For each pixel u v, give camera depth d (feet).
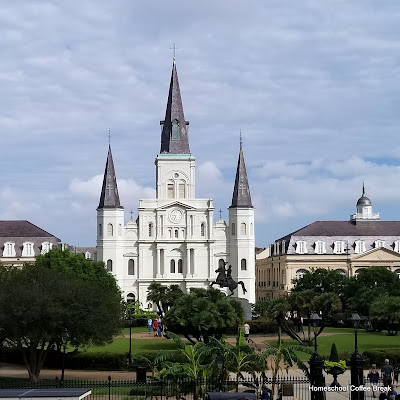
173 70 490.90
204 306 202.39
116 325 175.32
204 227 466.70
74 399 97.35
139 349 208.23
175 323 199.93
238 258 460.55
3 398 96.63
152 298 348.59
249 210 463.83
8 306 157.28
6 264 450.30
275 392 139.44
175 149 477.77
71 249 558.15
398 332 272.92
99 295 171.73
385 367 136.26
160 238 465.06
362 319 308.40
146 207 466.29
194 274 463.01
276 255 497.05
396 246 473.26
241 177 467.52
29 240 459.73
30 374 159.63
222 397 96.22
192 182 474.08
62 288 164.45
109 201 461.37
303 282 373.40
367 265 462.60
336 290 361.71
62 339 145.59
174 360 139.23
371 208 527.40
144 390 121.60
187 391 118.52
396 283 354.74
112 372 176.04
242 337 134.31
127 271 464.24
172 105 485.15
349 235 476.54
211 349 123.24
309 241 470.39
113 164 469.16
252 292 460.14
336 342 222.69
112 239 460.14
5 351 193.67
